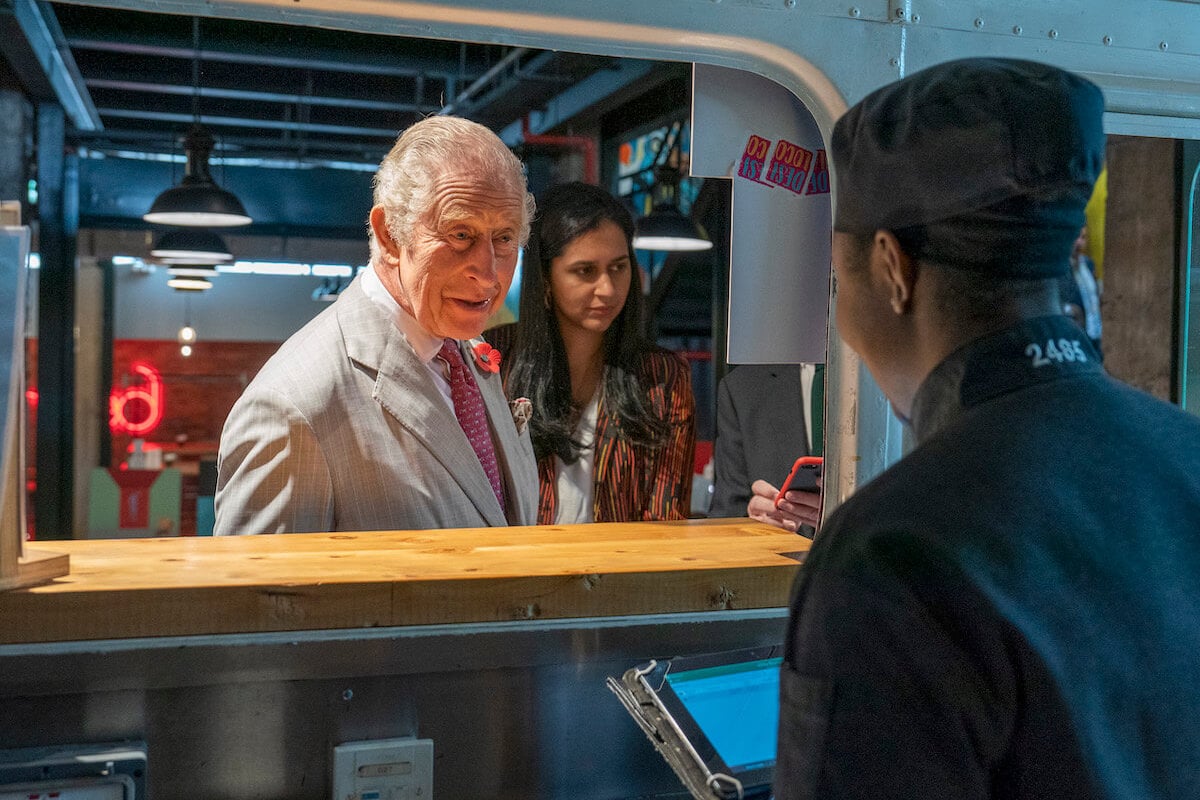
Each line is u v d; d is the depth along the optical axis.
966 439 0.76
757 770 1.07
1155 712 0.71
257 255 8.55
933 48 1.53
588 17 1.38
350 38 6.47
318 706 1.21
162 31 6.21
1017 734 0.69
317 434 1.54
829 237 1.62
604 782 1.33
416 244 1.55
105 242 8.18
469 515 1.67
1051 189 0.75
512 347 2.41
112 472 8.18
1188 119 1.75
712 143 1.55
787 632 0.78
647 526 1.59
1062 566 0.70
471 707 1.26
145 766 1.12
